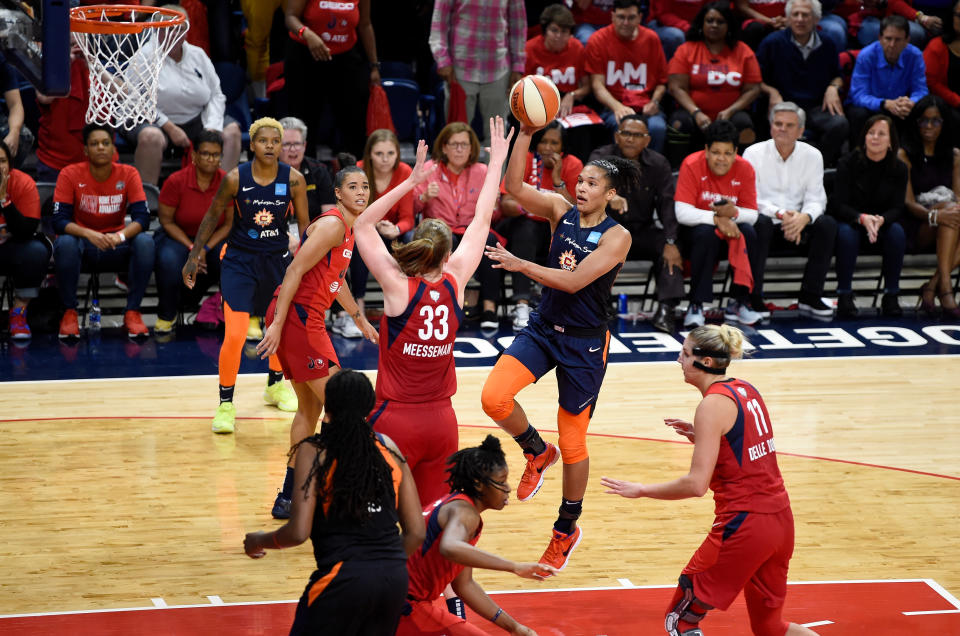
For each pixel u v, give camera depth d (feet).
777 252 87.76
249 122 91.30
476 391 69.26
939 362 76.13
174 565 46.80
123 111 63.31
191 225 78.23
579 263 44.70
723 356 38.50
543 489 55.77
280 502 51.21
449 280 42.32
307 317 50.49
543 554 47.01
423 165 43.19
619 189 46.24
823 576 46.44
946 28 96.07
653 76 93.61
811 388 70.74
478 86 89.04
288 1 86.02
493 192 45.44
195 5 90.33
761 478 37.58
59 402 66.08
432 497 43.32
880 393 69.92
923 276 94.89
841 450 60.75
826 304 86.89
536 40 92.48
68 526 50.19
